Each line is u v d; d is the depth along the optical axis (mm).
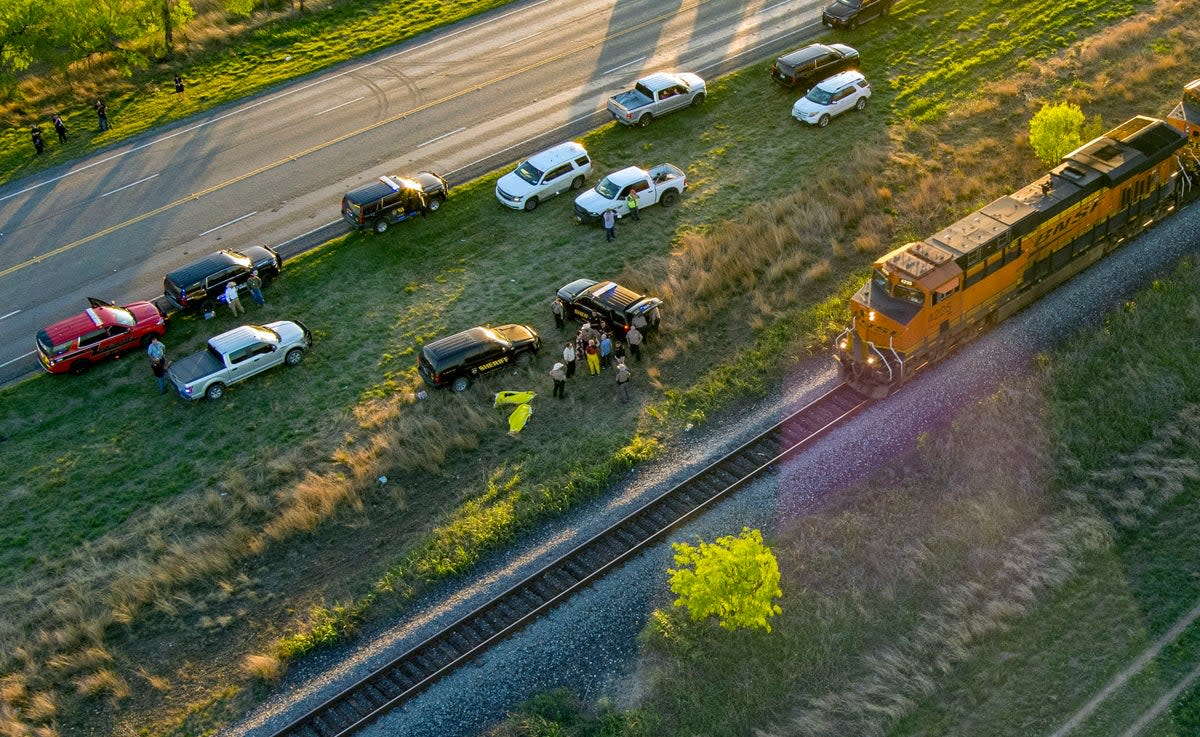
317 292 42625
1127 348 36188
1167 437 33469
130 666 29312
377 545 32344
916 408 34406
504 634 28578
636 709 26672
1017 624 28375
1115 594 29094
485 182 47812
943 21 57406
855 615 28703
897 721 26188
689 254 43000
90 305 42031
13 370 39750
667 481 33062
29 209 47781
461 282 42750
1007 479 32250
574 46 58312
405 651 28672
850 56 52812
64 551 32906
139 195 48438
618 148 49812
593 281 40656
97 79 56938
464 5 63312
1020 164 46438
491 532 31812
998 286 36094
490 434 35844
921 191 45312
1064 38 55250
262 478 34812
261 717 27484
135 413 37844
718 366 37719
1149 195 40156
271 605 30734
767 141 49719
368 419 36812
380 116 53344
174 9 57812
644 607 29203
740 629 28359
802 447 33375
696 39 58094
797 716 26578
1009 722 26109
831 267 41812
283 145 51531
